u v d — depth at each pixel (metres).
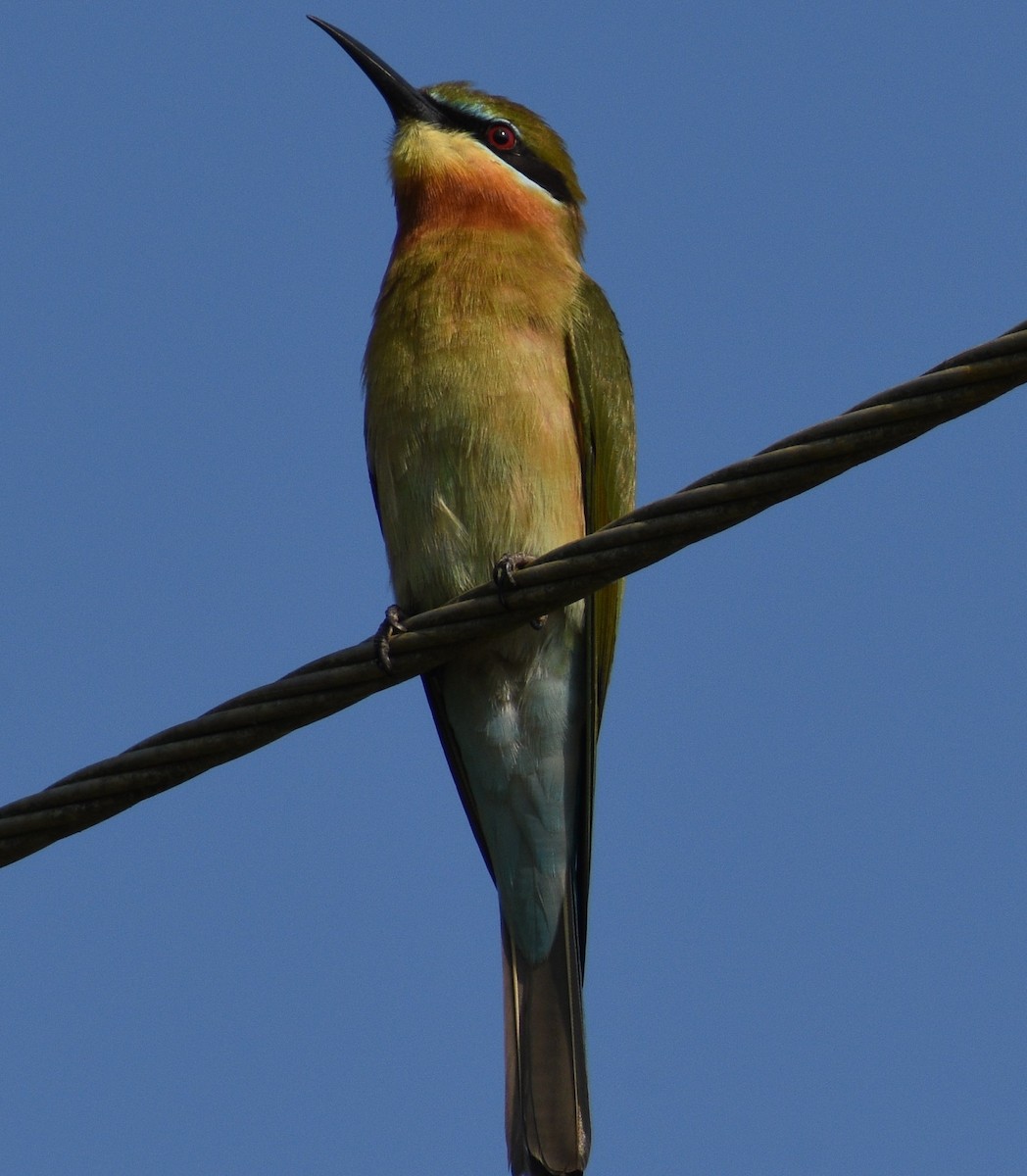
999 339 7.33
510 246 12.07
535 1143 11.09
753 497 7.88
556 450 11.37
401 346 11.51
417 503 11.39
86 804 8.45
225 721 8.54
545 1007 11.43
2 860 8.52
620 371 12.21
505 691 11.41
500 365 11.29
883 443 7.57
